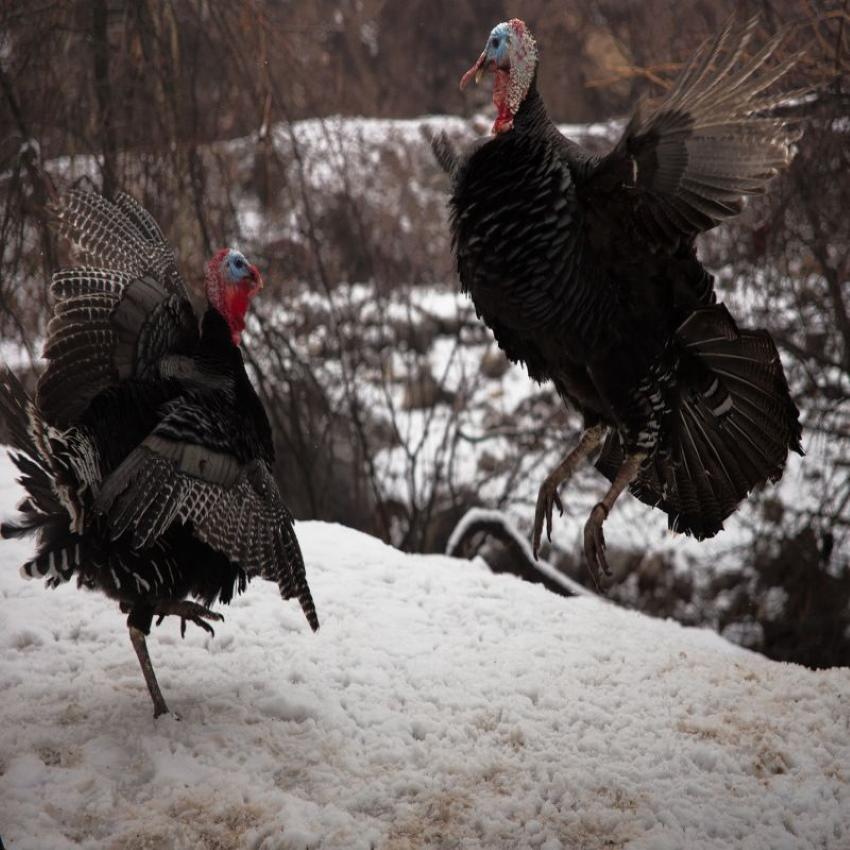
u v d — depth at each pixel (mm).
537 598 18828
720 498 15539
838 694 15867
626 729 14781
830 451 39438
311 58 44656
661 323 14164
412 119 61094
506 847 12570
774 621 40312
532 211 13508
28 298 32781
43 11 30656
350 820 12625
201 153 35156
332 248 46188
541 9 48031
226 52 34594
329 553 19578
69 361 14219
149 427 13594
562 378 14719
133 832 12164
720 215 12992
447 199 14500
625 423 14523
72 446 12852
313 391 42750
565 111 49125
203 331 14375
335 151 43344
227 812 12555
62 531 13055
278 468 42844
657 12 38688
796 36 32688
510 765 13883
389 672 15852
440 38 61625
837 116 31266
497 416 46594
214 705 14477
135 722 13945
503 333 14688
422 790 13344
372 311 47094
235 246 37250
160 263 15609
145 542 12781
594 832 12875
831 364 37781
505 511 43125
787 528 39938
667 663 16719
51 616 16500
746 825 13133
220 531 13328
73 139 32000
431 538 42375
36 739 13469
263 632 16672
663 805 13320
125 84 32188
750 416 15000
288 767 13492
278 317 42531
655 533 43406
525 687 15656
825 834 13109
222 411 13734
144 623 13836
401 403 47812
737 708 15453
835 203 33688
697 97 12500
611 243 13578
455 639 17016
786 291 38250
